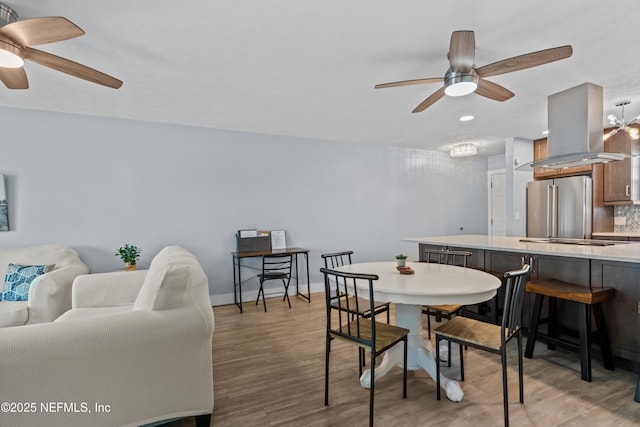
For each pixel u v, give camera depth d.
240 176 4.27
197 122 3.82
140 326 1.46
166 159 3.87
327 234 4.87
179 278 1.60
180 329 1.54
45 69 2.38
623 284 2.23
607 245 2.96
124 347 1.42
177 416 1.57
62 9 1.67
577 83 2.72
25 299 2.71
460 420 1.73
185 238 3.97
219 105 3.20
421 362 2.14
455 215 6.02
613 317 2.27
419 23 1.84
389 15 1.76
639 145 3.98
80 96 2.93
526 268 1.84
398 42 2.04
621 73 2.53
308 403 1.92
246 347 2.76
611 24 1.86
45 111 3.33
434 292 1.77
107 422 1.40
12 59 1.71
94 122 3.53
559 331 2.65
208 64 2.31
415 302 1.81
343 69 2.41
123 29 1.86
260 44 2.05
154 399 1.51
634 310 2.17
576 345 2.26
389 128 4.16
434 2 1.65
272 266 4.46
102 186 3.57
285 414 1.81
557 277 2.63
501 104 3.23
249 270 4.33
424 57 2.24
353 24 1.85
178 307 1.59
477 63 2.35
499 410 1.81
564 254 2.49
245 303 4.22
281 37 1.98
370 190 5.22
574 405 1.85
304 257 4.71
